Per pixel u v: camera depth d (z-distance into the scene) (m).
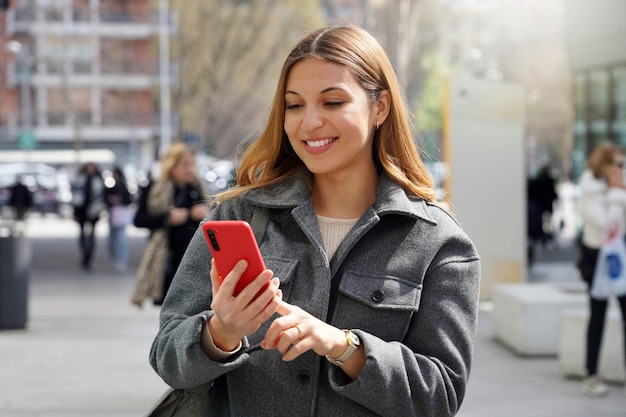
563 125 70.00
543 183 26.09
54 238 30.38
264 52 49.81
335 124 2.76
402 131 2.94
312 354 2.71
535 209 21.84
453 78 14.30
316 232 2.79
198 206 9.23
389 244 2.80
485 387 9.15
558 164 74.69
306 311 2.74
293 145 2.83
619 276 8.44
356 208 2.91
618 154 8.51
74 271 20.55
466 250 2.84
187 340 2.59
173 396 2.79
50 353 10.79
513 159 14.55
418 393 2.63
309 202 2.84
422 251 2.79
